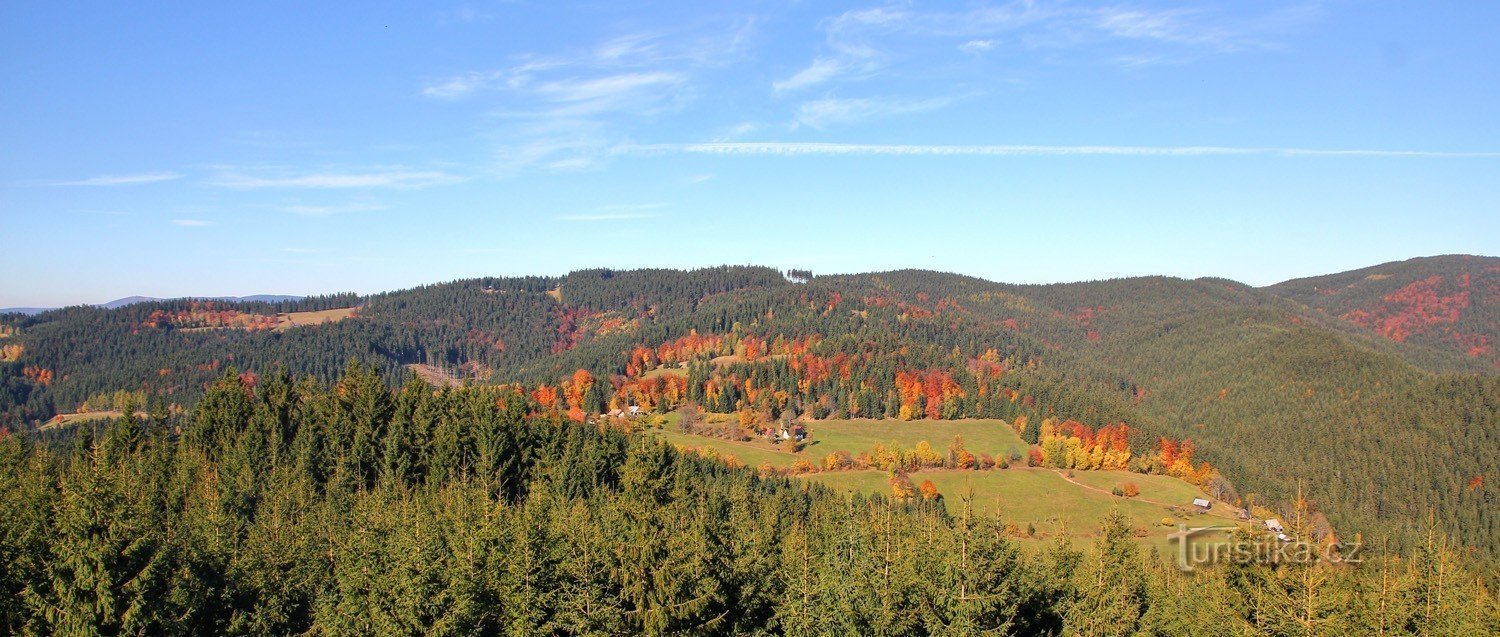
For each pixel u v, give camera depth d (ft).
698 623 125.49
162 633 113.09
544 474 281.95
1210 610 160.56
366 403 314.14
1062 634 142.20
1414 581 161.79
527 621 124.88
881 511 195.31
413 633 123.44
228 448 275.18
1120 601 147.74
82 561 105.29
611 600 124.26
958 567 128.36
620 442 333.21
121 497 116.47
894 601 129.49
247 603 141.38
